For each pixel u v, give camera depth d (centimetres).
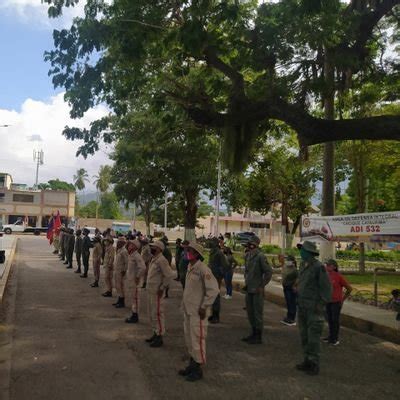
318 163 3097
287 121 1145
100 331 921
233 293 1634
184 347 816
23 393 580
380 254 3828
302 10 1071
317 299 718
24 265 2211
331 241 1561
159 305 821
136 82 1419
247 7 1282
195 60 1408
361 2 1233
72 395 577
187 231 3031
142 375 662
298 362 763
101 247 1573
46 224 7450
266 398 593
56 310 1130
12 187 8044
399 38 1517
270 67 1238
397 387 666
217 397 588
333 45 1185
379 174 2441
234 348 839
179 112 1512
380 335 1045
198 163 2564
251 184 3341
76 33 1228
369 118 1083
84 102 1292
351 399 608
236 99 1202
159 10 1223
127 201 2972
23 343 817
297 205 3472
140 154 2198
